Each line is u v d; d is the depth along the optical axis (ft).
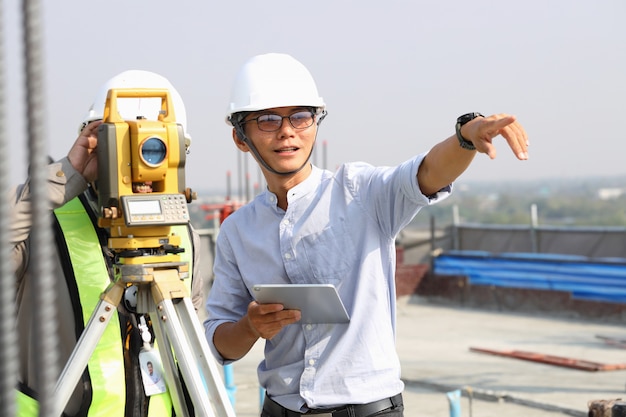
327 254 8.87
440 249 47.34
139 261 7.77
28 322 8.23
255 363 28.55
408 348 31.91
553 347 31.78
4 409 2.46
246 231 9.28
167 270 7.92
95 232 8.60
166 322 7.65
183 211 7.88
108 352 8.29
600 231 42.65
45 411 2.54
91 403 8.13
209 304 9.68
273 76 8.84
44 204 2.61
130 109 9.58
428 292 46.16
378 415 8.69
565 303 40.88
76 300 8.30
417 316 41.52
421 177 8.35
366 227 8.87
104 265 8.52
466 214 396.16
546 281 41.63
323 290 7.82
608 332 35.65
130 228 7.79
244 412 21.75
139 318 8.59
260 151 8.89
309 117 8.86
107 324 7.76
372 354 8.71
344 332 8.70
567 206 424.05
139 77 9.83
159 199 7.82
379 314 8.80
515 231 45.80
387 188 8.68
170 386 8.41
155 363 8.55
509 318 40.57
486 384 24.53
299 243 8.93
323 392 8.68
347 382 8.66
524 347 31.76
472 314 42.14
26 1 2.54
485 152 7.31
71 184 7.93
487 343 32.89
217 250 9.64
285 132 8.74
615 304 38.75
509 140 7.20
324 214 8.91
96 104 9.71
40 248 2.58
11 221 7.51
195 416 8.30
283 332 8.93
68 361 7.55
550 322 39.09
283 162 8.80
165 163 7.88
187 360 7.54
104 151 7.75
